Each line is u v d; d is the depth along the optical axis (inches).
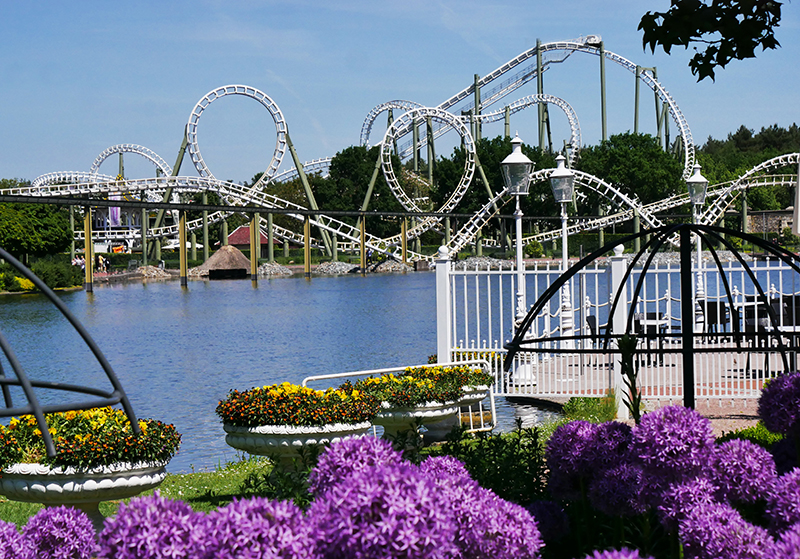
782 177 3740.2
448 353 629.6
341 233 4195.4
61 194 3646.7
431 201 5438.0
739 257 294.2
